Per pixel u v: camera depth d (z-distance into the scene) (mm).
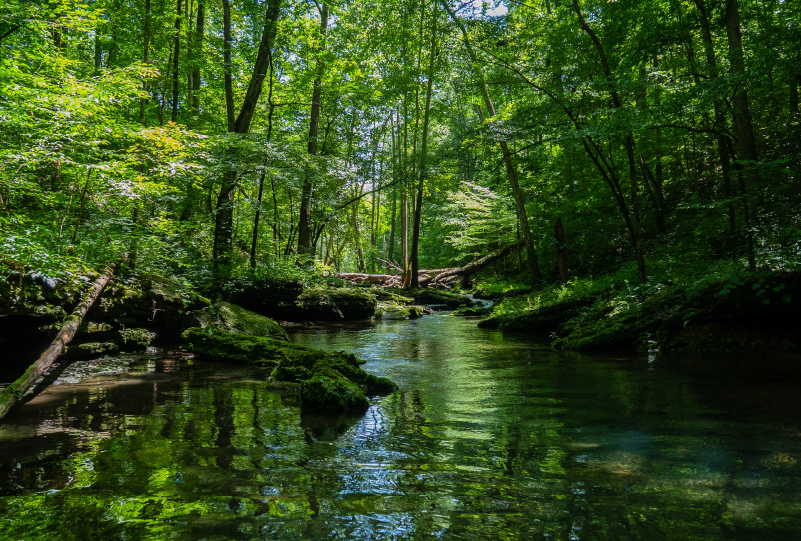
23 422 3674
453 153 16578
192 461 2859
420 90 19641
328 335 10320
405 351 8008
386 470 2756
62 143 6328
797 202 7699
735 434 3393
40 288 5871
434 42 17234
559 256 15047
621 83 8688
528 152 15055
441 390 5105
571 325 9555
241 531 1994
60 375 5520
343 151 17734
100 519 2080
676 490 2451
